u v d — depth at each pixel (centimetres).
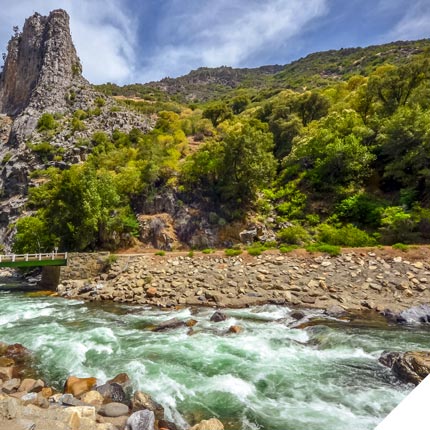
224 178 3897
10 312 1827
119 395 811
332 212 3325
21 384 853
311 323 1497
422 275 1942
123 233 3669
